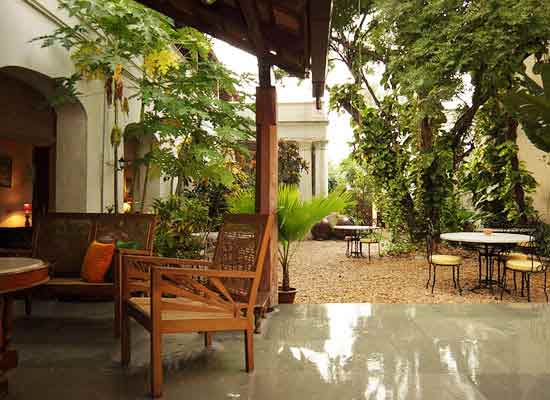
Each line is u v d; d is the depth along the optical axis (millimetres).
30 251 4203
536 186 9797
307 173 15562
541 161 10242
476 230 10508
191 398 2395
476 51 6711
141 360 2977
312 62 3771
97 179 6309
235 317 2748
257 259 2848
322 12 2754
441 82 7527
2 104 6074
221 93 8234
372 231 11734
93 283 3691
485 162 10273
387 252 10172
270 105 4418
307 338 3492
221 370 2803
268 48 4289
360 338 3500
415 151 10047
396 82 8227
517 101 4074
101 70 5191
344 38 11359
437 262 6219
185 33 5336
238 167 9773
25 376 2699
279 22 3881
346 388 2527
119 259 3525
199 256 5703
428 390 2496
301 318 4129
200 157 5660
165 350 3189
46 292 3684
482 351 3180
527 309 4504
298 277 7531
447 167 9852
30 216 9055
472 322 3994
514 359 3012
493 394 2443
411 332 3664
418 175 9945
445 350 3201
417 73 7469
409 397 2406
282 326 3844
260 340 3432
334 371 2791
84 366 2861
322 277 7508
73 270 4145
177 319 2541
